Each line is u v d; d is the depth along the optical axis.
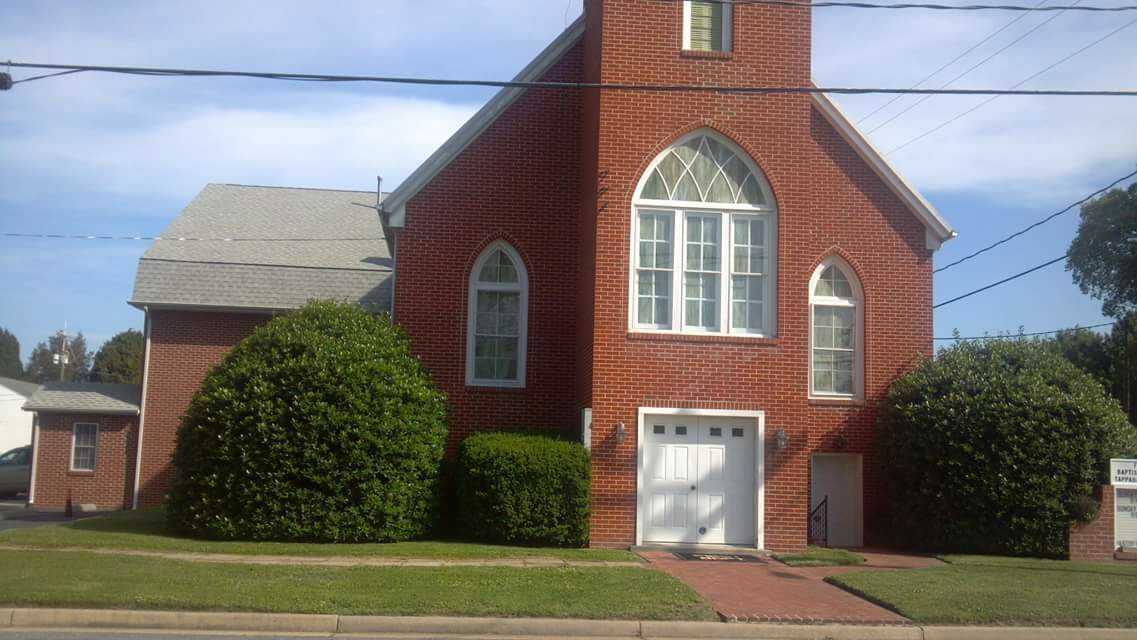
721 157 19.47
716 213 19.31
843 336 21.78
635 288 18.98
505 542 18.16
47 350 113.38
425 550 17.00
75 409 29.28
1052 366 19.73
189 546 16.91
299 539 17.84
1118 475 18.30
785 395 18.92
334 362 18.16
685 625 12.21
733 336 18.92
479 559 16.34
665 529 18.70
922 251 21.91
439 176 21.42
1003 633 12.38
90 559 14.95
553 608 12.36
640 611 12.42
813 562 17.25
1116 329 47.31
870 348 21.52
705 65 19.44
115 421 29.56
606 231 18.86
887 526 20.64
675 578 14.59
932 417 19.22
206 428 18.08
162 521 20.91
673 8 19.44
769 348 18.98
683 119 19.23
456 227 21.33
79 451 29.77
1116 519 18.34
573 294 21.42
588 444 18.44
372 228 33.91
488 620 12.00
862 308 21.70
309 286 29.33
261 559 15.89
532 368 21.12
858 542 21.03
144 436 28.55
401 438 18.27
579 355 20.59
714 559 17.34
